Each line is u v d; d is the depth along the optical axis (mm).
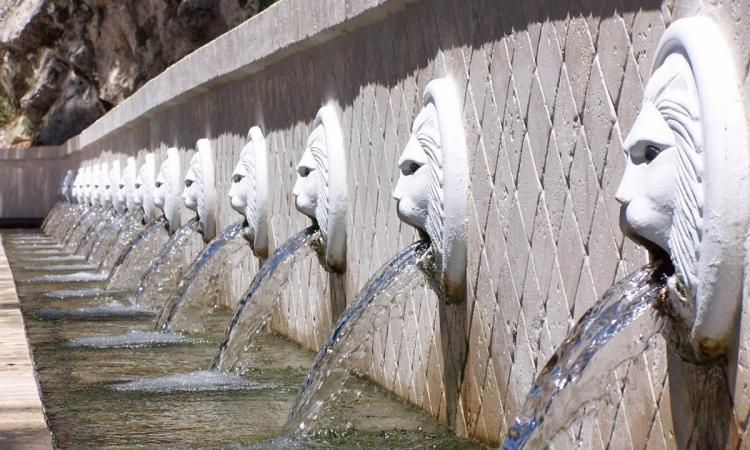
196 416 4688
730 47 2506
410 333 4969
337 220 5875
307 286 6742
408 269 4590
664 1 2793
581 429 3354
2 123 25969
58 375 5723
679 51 2635
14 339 5562
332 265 5961
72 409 4832
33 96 24688
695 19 2611
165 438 4266
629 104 2975
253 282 6090
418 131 4422
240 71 7820
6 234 21172
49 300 9281
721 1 2537
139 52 22594
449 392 4492
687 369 2754
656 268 2805
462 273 4305
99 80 23844
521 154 3730
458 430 4379
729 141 2441
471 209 4211
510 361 3859
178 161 10820
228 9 21344
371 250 5465
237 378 5629
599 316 2865
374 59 5336
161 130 11984
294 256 6160
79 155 21594
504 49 3859
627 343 2846
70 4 24000
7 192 23719
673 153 2613
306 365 6066
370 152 5441
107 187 16344
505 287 3896
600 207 3164
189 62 9555
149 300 8938
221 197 9062
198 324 7461
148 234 10656
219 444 4164
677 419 2814
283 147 7148
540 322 3602
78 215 18594
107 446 4117
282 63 7082
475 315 4195
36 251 15906
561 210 3426
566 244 3398
